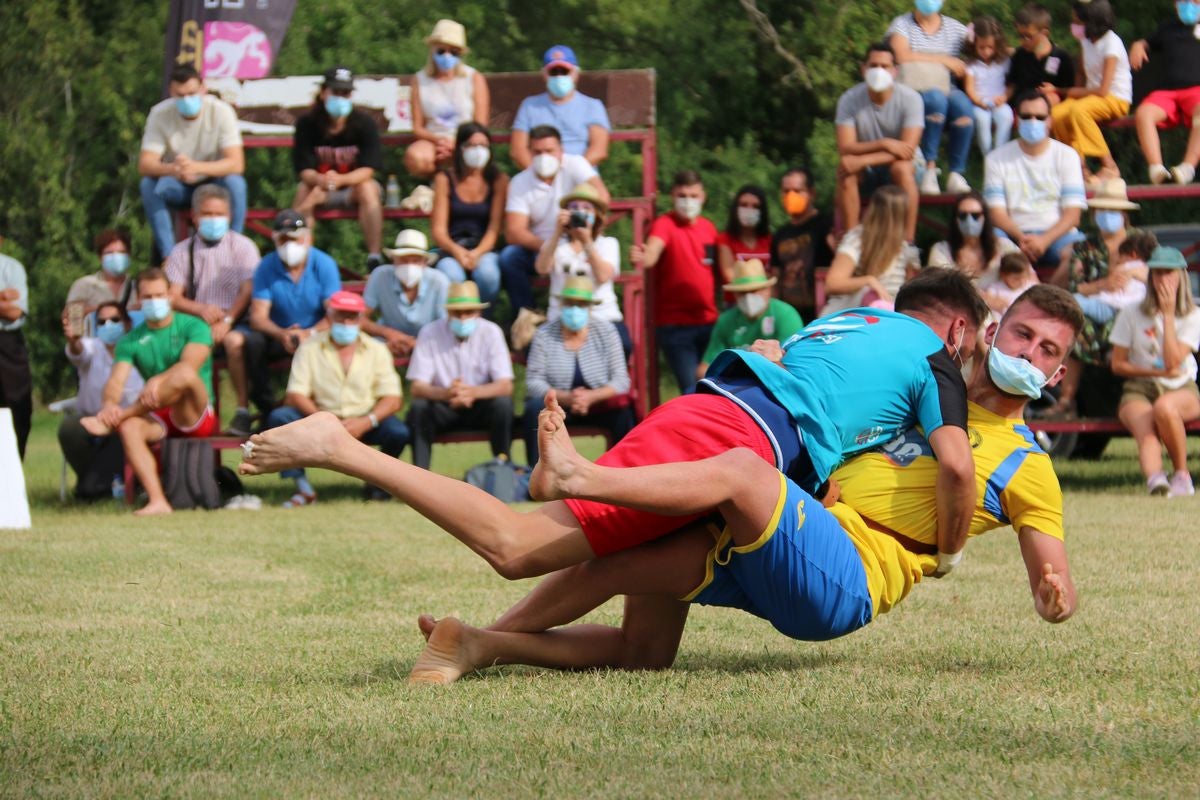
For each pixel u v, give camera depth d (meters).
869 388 12.98
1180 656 13.81
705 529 12.55
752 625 16.38
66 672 13.43
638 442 12.37
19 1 84.50
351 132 37.66
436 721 10.93
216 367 36.25
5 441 28.48
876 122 35.81
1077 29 38.47
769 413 12.64
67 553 23.62
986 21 38.50
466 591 19.42
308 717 11.15
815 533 12.15
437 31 38.09
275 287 34.34
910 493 13.05
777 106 78.56
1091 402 35.66
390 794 8.87
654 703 11.55
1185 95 38.06
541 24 81.06
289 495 35.72
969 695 11.83
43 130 82.88
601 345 33.34
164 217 37.25
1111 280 33.97
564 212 34.47
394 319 35.28
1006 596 18.20
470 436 33.62
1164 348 31.73
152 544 24.97
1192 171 37.59
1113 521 26.33
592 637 13.40
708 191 75.19
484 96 38.59
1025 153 35.44
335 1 80.25
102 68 84.81
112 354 34.44
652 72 40.53
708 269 36.84
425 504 11.89
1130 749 9.87
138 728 10.85
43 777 9.35
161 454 32.28
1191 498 30.42
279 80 40.12
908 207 33.03
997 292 33.06
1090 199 35.75
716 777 9.18
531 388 33.22
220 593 19.23
